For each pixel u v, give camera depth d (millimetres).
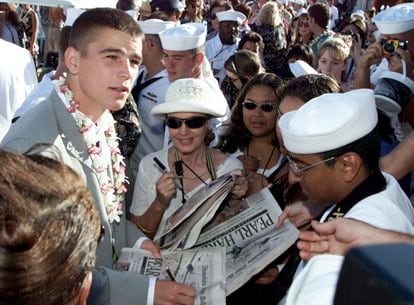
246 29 6988
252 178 2459
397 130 2695
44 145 1330
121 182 2164
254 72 4105
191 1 7715
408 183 2490
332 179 1462
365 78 2926
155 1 5395
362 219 1295
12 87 3303
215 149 2570
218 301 1780
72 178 831
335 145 1406
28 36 7184
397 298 343
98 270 1716
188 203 2039
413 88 2604
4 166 782
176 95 2320
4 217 707
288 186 2387
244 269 1879
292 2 11516
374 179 1463
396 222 1320
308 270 1205
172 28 3371
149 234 2309
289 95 2191
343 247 1256
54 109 1893
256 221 2086
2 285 688
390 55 2699
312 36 7004
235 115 2789
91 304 1598
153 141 3287
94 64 1855
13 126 1918
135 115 2939
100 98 1889
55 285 729
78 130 1892
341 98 1472
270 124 2689
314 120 1432
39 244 710
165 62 3402
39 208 737
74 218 771
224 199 2053
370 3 12414
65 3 3221
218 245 2031
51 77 2811
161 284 1732
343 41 4562
